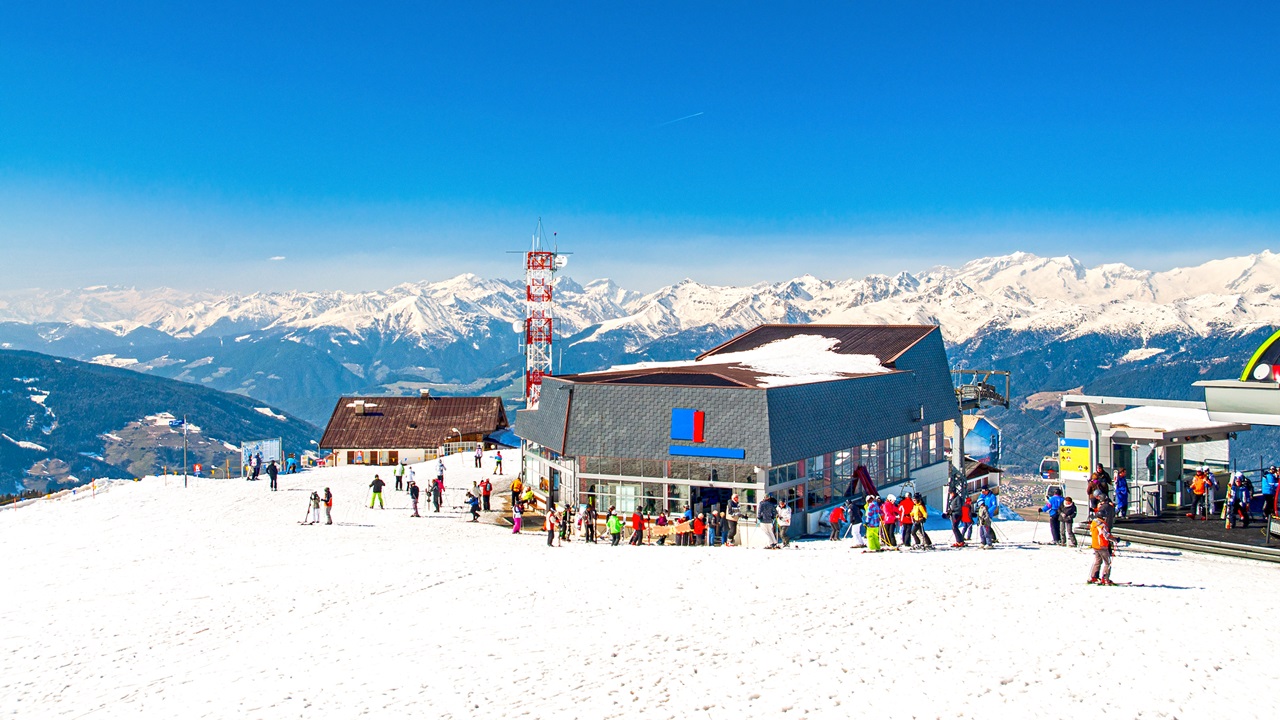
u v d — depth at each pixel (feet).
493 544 143.95
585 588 99.14
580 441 169.17
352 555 131.75
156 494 206.08
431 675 68.69
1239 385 115.65
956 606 81.61
